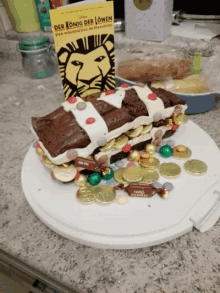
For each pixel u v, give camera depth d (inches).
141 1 23.3
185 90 19.1
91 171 13.8
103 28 14.7
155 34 24.7
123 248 11.3
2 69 32.8
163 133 15.3
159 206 12.1
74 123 12.8
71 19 13.5
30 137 19.9
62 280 10.5
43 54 28.6
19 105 24.5
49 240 12.2
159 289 10.1
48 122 13.3
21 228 12.9
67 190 13.2
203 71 21.1
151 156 14.7
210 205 12.4
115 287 10.2
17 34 32.1
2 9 31.8
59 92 26.6
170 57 20.7
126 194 12.8
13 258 11.6
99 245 11.3
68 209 12.1
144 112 13.6
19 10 29.6
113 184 13.2
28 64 29.0
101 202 12.2
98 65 15.8
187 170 13.7
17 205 14.2
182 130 17.2
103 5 13.9
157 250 11.5
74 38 14.2
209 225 12.2
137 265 10.9
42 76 29.9
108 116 12.9
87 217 11.7
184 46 24.2
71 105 13.5
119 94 14.0
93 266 10.9
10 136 20.1
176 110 14.6
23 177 14.4
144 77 19.6
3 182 15.8
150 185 12.7
